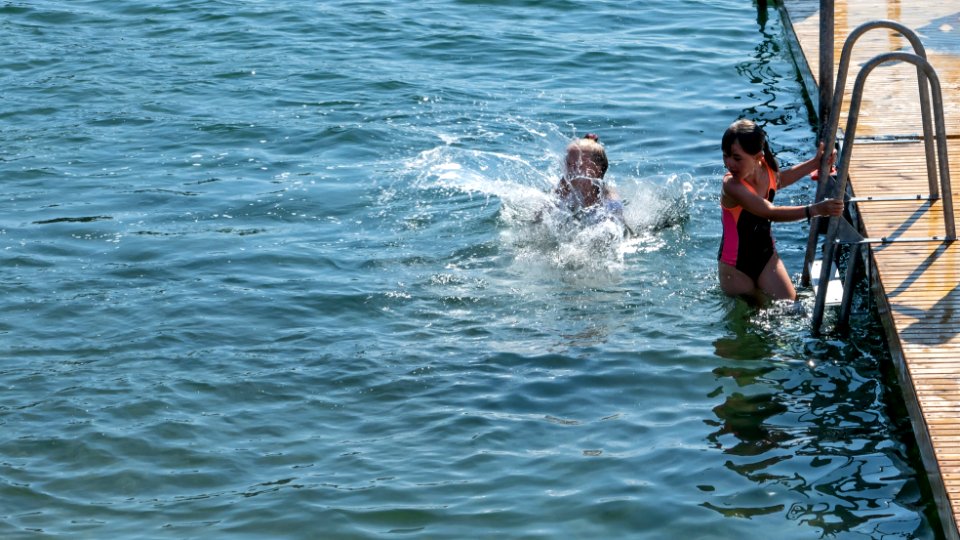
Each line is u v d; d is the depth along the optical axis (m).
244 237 14.50
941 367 9.78
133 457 10.00
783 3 22.42
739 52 21.61
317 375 11.29
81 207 15.42
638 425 10.40
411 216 15.10
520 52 21.67
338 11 24.16
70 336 12.04
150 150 17.41
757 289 12.76
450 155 17.08
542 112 18.77
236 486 9.60
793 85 19.77
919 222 12.25
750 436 10.18
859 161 13.90
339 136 17.81
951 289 10.97
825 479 9.54
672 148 17.20
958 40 18.83
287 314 12.49
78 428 10.38
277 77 20.45
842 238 11.66
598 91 19.70
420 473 9.73
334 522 9.09
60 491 9.55
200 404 10.79
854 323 12.08
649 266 13.55
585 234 14.20
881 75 17.36
